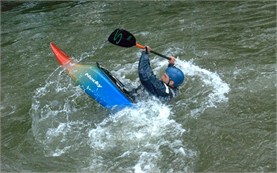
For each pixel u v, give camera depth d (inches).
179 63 466.6
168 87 371.9
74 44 561.0
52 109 401.4
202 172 303.1
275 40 504.1
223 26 567.8
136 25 606.5
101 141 343.3
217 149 323.3
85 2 744.3
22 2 783.1
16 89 451.5
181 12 642.2
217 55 480.1
